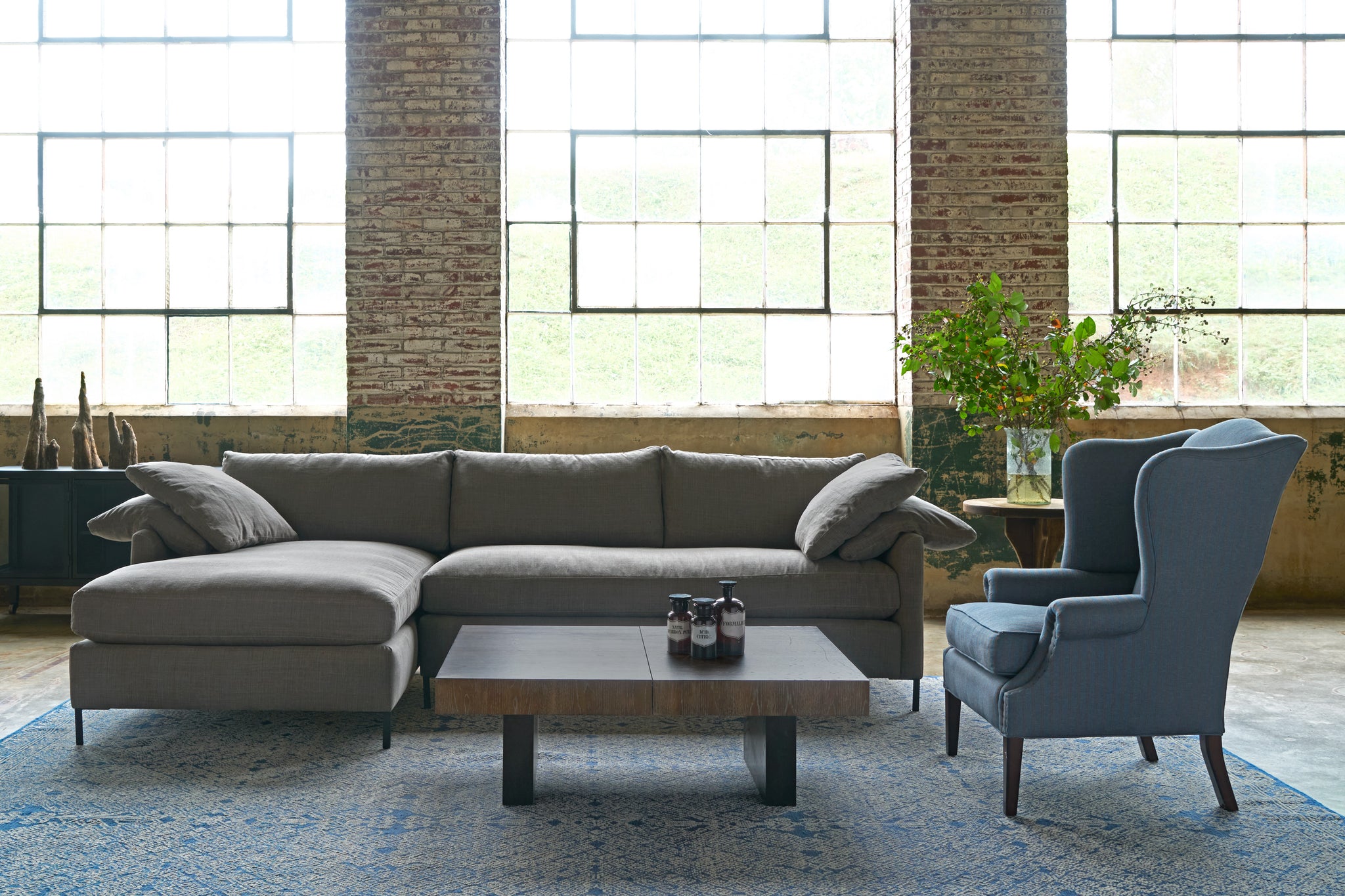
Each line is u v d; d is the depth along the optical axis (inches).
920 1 208.5
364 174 208.7
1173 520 96.8
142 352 221.8
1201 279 223.5
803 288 223.8
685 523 164.4
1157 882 84.1
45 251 221.6
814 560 141.7
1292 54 223.6
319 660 118.1
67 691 144.6
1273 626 194.1
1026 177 208.8
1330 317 223.3
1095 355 153.0
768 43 223.5
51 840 92.0
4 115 221.9
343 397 221.8
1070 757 117.2
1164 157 223.8
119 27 222.2
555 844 91.8
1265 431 100.9
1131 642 98.1
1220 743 99.8
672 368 223.1
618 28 222.8
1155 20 223.8
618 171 222.8
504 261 219.1
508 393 221.3
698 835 94.2
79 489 193.3
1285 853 89.8
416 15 208.5
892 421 219.1
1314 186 223.6
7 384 221.1
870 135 223.8
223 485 148.0
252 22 222.2
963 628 110.7
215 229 221.9
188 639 118.0
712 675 96.0
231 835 93.4
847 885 83.8
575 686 94.5
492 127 208.7
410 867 86.7
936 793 105.6
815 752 119.6
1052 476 212.2
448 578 138.9
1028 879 84.9
